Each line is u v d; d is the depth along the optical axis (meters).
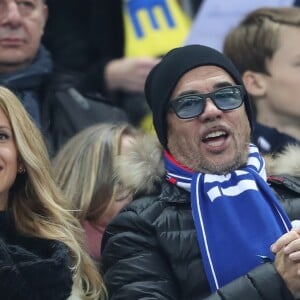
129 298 18.48
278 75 23.75
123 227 19.06
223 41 25.02
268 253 18.70
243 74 24.05
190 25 26.14
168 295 18.53
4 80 23.78
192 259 18.75
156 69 19.97
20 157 19.50
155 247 18.86
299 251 18.06
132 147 20.34
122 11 26.42
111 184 21.19
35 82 24.14
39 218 19.52
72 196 21.28
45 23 25.45
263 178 19.61
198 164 19.44
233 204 19.14
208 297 18.08
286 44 23.73
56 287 18.20
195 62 19.56
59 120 24.02
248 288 18.06
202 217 18.95
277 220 19.16
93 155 21.47
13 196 19.62
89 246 21.09
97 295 19.22
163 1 26.30
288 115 23.80
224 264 18.66
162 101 19.62
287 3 25.94
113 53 26.41
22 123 19.47
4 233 19.19
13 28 23.91
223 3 25.95
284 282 18.06
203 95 19.38
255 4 25.91
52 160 22.47
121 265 18.77
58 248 18.81
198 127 19.39
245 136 19.64
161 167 19.81
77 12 26.61
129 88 25.27
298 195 19.69
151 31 26.25
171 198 19.27
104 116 24.25
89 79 25.20
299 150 20.59
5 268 17.98
